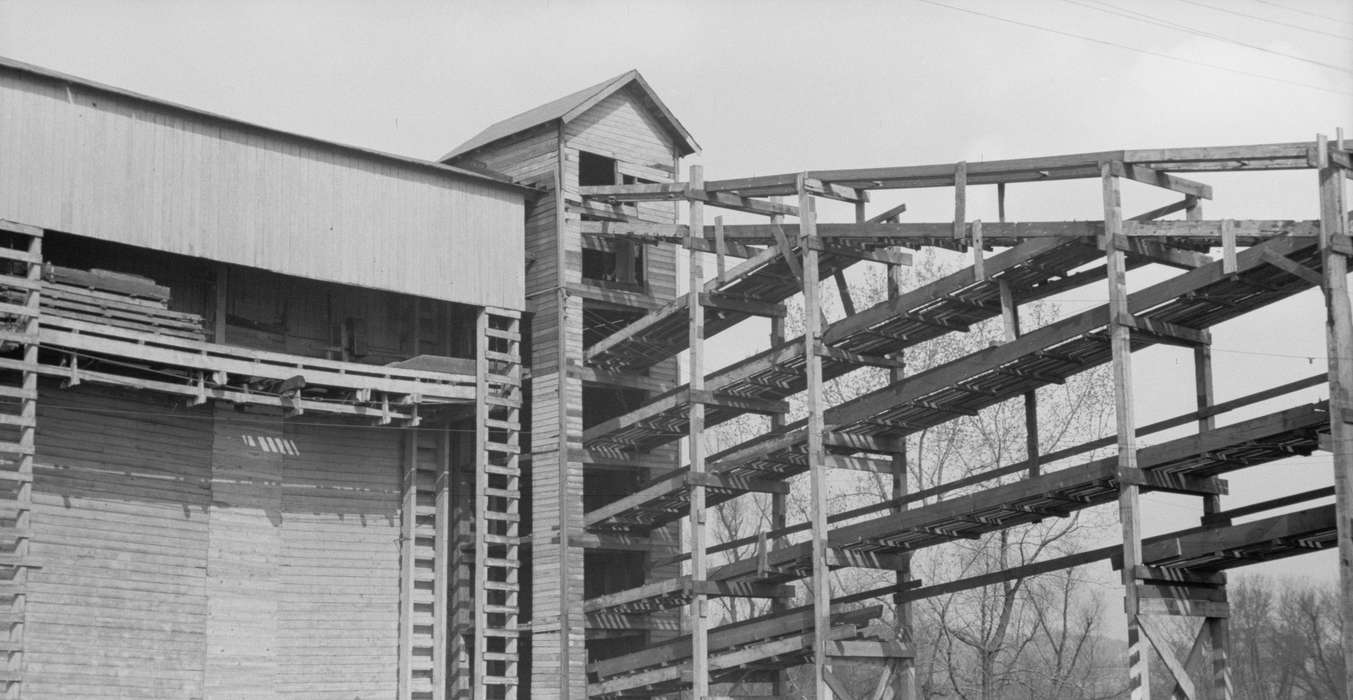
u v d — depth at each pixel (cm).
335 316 4822
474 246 4797
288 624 4544
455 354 4972
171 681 4244
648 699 4753
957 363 3719
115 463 4234
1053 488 3472
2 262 4044
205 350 4159
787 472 4525
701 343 4450
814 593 3997
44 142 3972
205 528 4403
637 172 5234
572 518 4750
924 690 6344
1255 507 3306
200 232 4234
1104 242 3359
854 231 3950
